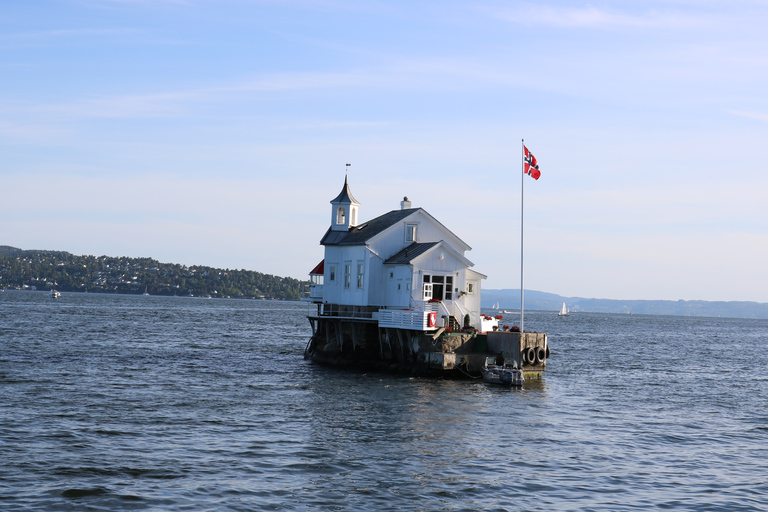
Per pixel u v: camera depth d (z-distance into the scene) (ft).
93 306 646.33
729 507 73.56
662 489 79.30
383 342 181.47
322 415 114.01
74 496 70.28
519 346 162.91
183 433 98.22
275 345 269.44
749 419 126.21
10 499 68.59
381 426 106.32
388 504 70.95
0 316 388.37
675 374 205.26
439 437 100.12
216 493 72.64
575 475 83.56
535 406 130.93
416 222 194.39
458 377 166.81
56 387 134.41
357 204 212.23
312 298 217.36
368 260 189.26
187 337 293.23
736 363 257.96
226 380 154.51
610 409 131.95
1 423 99.60
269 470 81.25
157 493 72.08
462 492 75.41
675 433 110.52
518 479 80.89
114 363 179.93
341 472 81.15
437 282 182.91
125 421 104.73
